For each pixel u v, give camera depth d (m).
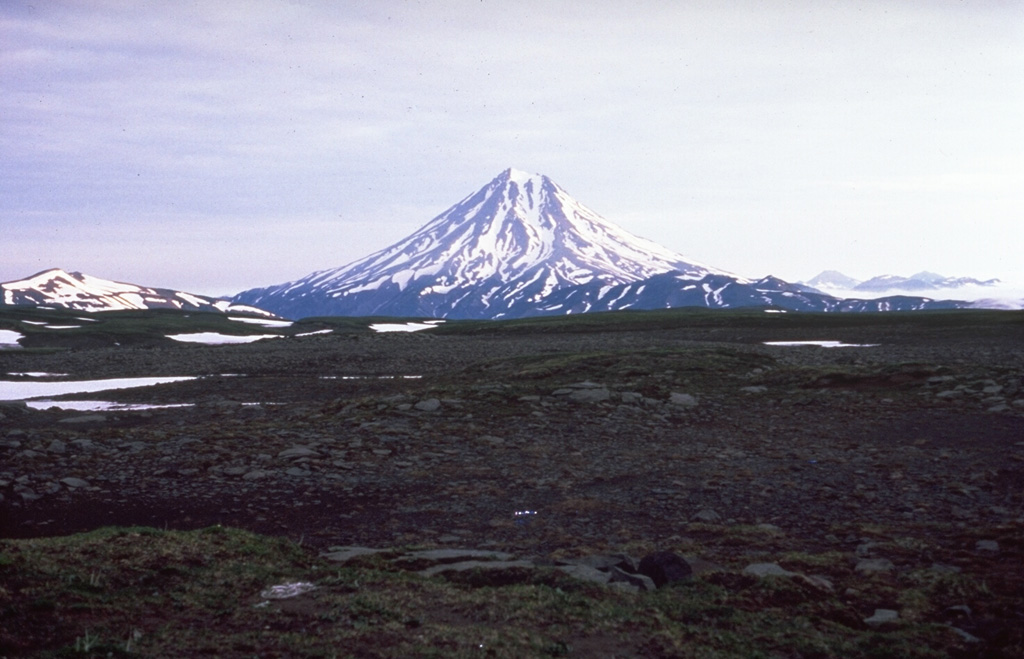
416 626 10.84
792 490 21.19
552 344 92.00
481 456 26.27
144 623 10.44
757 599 12.83
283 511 20.12
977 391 33.84
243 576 12.70
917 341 81.38
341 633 10.37
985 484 20.52
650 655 10.32
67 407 46.81
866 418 31.06
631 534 17.70
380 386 51.53
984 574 13.98
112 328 159.00
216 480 22.95
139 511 20.14
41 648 9.37
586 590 12.77
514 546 16.94
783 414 33.22
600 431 30.44
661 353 53.09
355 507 20.44
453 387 38.78
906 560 15.12
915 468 22.75
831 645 10.86
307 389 51.44
